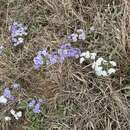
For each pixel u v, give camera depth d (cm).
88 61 92
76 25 98
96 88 90
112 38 94
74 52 92
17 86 92
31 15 101
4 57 96
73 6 100
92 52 94
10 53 97
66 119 88
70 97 90
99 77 90
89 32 96
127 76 91
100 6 98
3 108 91
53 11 100
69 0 99
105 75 88
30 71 94
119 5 97
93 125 86
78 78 91
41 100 90
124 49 92
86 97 89
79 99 89
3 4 103
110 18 96
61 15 99
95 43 94
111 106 87
